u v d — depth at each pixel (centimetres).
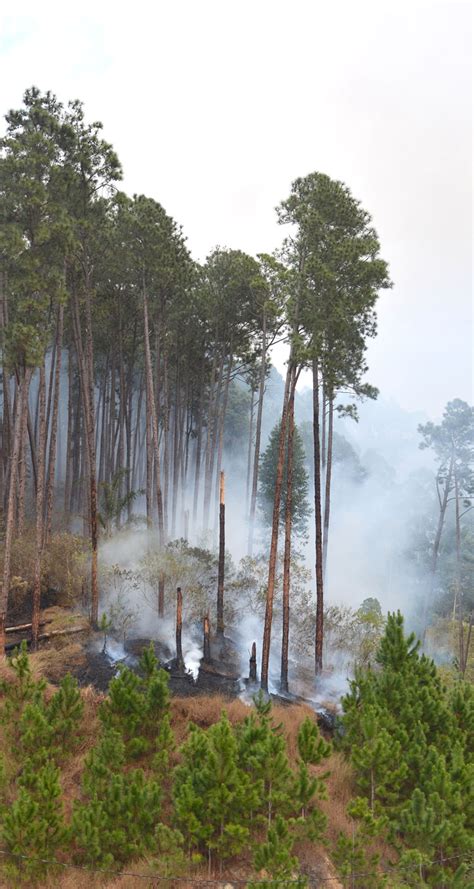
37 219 1723
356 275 1791
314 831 997
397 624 1470
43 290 1712
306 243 1775
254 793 973
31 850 898
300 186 1830
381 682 1326
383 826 1011
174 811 1003
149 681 1218
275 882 862
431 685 1362
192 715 1362
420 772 1112
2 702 1286
